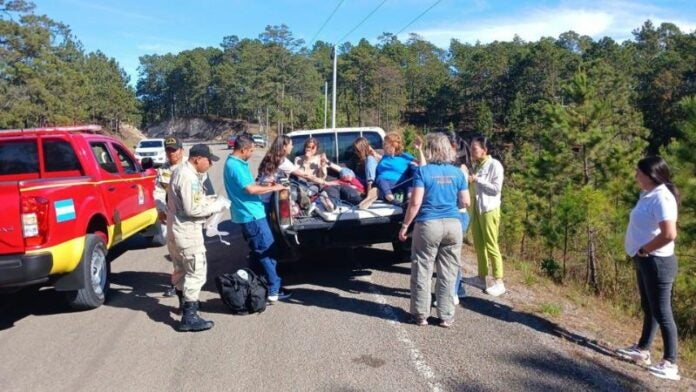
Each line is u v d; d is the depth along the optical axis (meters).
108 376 4.39
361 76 103.88
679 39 89.62
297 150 8.73
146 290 6.87
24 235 5.21
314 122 51.91
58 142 6.86
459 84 105.75
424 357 4.63
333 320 5.54
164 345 5.00
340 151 8.74
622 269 9.12
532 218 11.98
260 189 5.76
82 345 5.06
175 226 5.30
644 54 107.94
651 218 4.31
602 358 4.66
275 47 95.12
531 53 93.75
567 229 9.43
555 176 12.10
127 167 8.23
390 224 6.57
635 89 76.19
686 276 7.32
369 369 4.41
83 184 6.19
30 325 5.66
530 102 89.56
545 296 6.52
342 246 6.59
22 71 48.19
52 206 5.41
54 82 54.03
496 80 99.00
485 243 6.39
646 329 4.58
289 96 95.94
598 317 5.93
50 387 4.23
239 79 115.44
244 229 5.89
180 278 5.63
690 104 7.74
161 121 151.62
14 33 49.50
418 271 5.30
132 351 4.89
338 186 7.09
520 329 5.28
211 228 8.31
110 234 6.89
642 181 4.42
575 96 12.20
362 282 6.88
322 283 6.87
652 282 4.35
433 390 4.05
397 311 5.79
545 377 4.27
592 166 11.91
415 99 121.56
